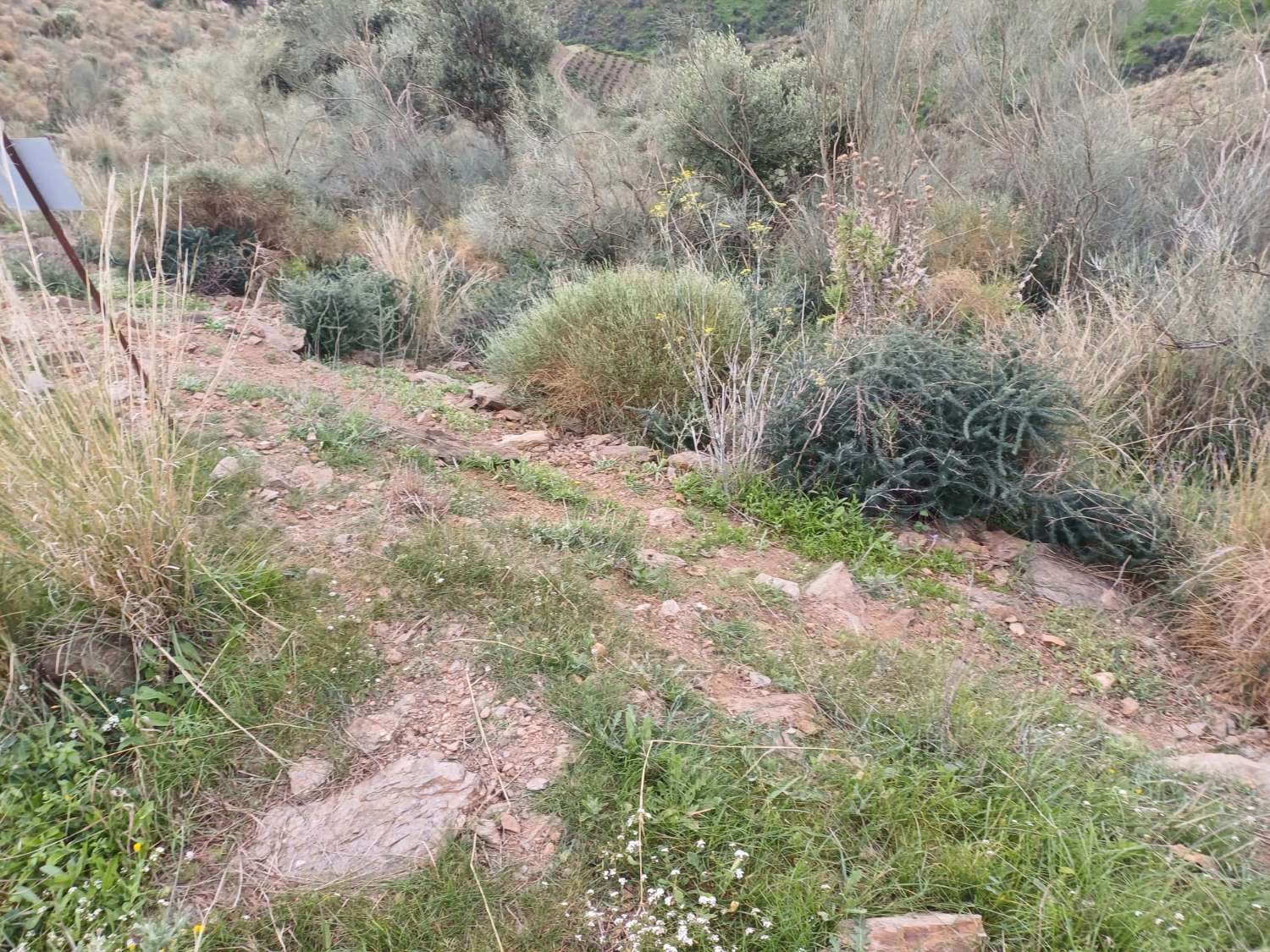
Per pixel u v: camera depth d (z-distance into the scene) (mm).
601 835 2354
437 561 3248
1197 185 7457
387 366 6383
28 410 2691
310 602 2998
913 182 7402
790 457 4574
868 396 4453
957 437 4367
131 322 3098
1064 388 4559
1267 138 7094
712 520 4234
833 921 2154
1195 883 2328
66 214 9102
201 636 2793
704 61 9562
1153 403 5332
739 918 2170
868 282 5457
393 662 2846
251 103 14883
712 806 2393
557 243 8961
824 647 3273
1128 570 4266
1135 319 5730
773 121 9172
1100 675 3436
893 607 3674
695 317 5531
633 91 13625
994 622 3686
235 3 31234
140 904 2129
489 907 2152
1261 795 2775
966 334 5547
